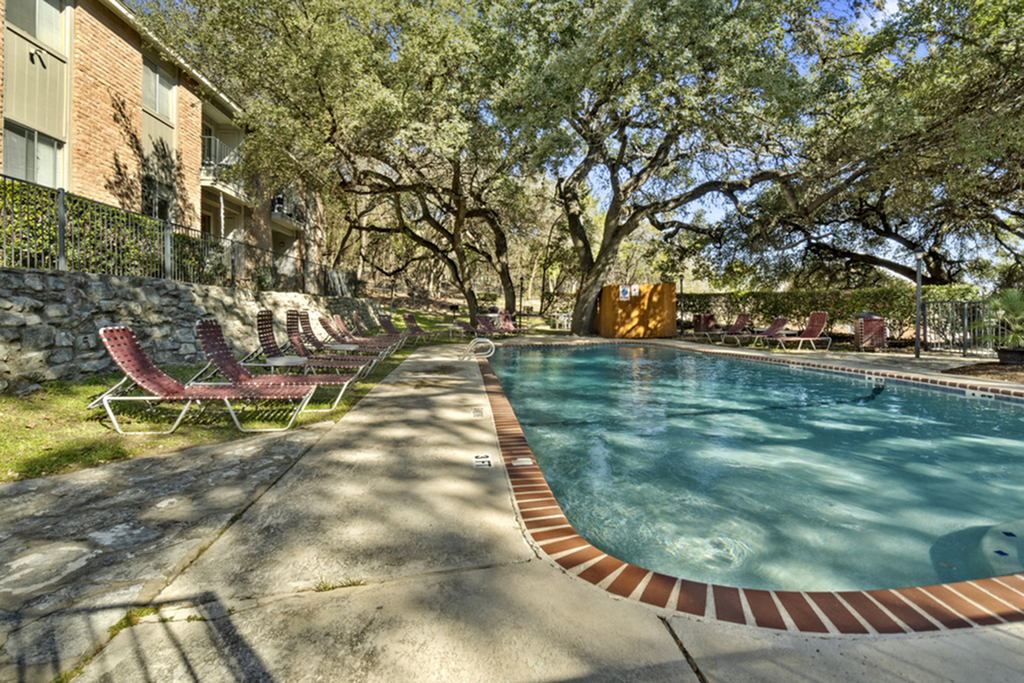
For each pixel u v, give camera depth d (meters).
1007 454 4.61
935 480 3.97
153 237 7.87
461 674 1.47
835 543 2.89
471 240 27.48
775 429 5.52
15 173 9.65
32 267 5.69
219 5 11.02
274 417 5.05
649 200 21.72
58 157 10.60
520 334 19.19
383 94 11.07
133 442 4.09
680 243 24.06
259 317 7.02
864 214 19.48
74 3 10.79
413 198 21.03
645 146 18.94
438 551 2.25
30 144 9.96
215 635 1.66
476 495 2.94
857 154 12.78
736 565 2.63
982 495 3.64
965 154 11.52
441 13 12.44
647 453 4.63
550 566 2.14
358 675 1.47
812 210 15.50
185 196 14.80
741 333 16.88
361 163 17.91
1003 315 9.67
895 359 11.00
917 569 2.59
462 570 2.09
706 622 1.76
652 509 3.38
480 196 18.00
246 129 16.30
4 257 5.34
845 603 1.90
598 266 19.50
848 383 8.70
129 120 12.52
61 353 5.66
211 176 16.31
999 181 14.05
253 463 3.53
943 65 12.16
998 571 2.54
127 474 3.31
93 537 2.38
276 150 12.54
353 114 11.12
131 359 4.54
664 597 1.92
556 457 4.51
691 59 11.68
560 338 17.52
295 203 24.38
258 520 2.57
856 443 4.97
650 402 7.00
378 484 3.10
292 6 11.48
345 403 5.73
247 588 1.94
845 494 3.64
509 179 16.50
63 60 10.64
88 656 1.56
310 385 4.95
